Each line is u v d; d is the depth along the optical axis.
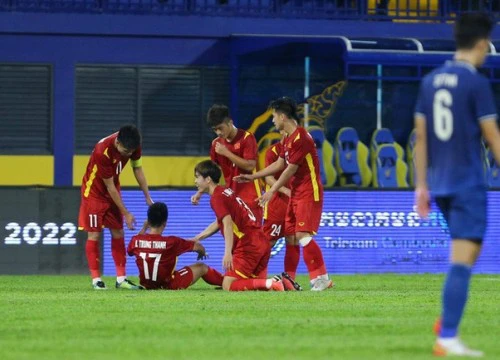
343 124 62.94
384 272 51.06
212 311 27.77
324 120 61.62
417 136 20.05
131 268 48.47
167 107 61.94
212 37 62.12
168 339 21.84
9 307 29.05
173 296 32.91
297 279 46.38
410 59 57.84
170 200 48.81
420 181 19.92
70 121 60.91
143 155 61.44
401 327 23.97
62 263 48.25
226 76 62.34
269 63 61.88
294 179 37.12
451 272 19.31
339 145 61.44
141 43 61.69
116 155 37.72
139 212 48.59
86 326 24.22
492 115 19.47
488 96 19.48
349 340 21.62
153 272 36.69
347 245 50.69
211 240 49.03
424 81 20.02
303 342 21.30
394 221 51.22
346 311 27.89
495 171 59.69
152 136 61.81
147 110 61.72
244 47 60.75
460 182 19.48
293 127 36.66
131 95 61.59
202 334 22.72
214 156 39.28
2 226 47.84
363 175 61.38
